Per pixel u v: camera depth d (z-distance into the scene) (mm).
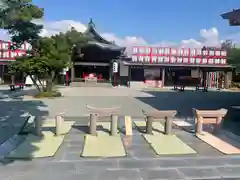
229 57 33219
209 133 6918
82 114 9695
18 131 6785
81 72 32094
